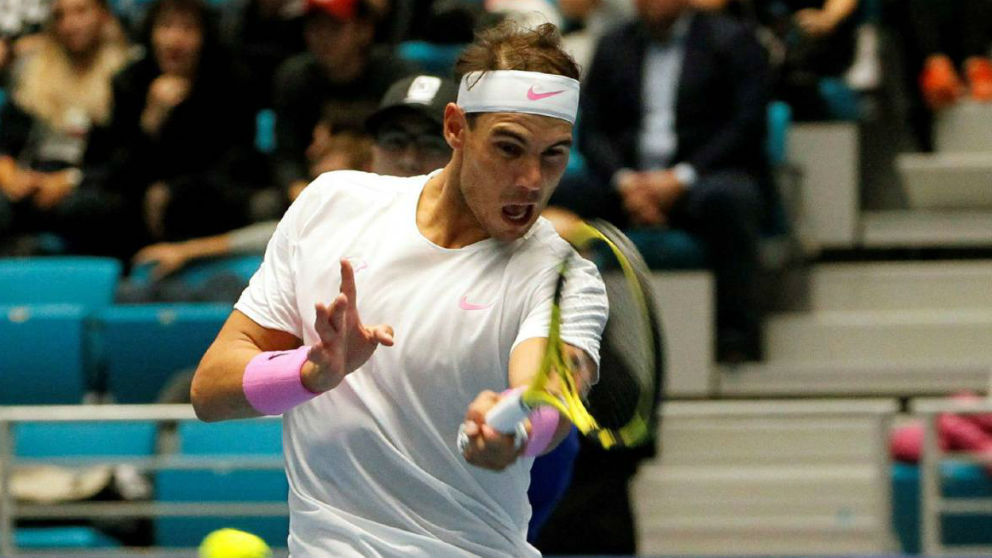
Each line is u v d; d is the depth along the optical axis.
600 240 7.70
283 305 7.75
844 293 23.27
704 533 20.97
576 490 13.34
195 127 22.08
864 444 21.19
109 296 20.53
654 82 21.75
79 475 17.47
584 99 21.89
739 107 21.42
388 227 7.56
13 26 26.92
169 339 18.94
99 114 23.89
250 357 7.52
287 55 23.56
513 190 7.06
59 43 24.06
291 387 7.17
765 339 22.64
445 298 7.32
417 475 7.36
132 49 24.78
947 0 25.98
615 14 24.86
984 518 17.98
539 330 7.08
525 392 6.13
